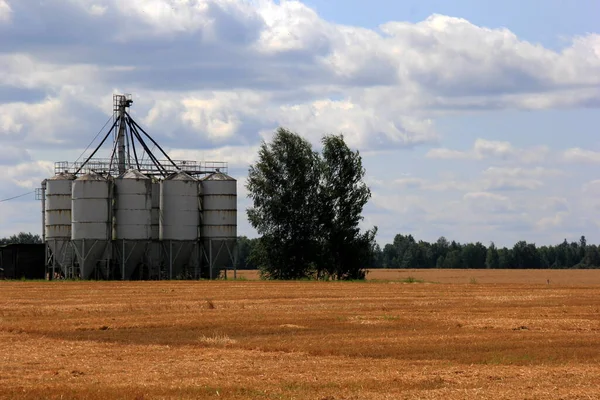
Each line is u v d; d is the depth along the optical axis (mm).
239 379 51625
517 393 46969
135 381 51125
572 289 148625
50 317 91375
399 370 54969
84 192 192250
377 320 86875
